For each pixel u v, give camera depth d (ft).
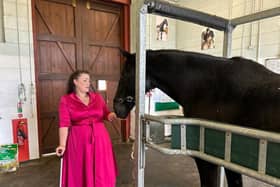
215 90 3.59
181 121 2.80
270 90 2.98
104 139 6.31
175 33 15.33
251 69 3.41
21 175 8.82
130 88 4.50
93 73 12.41
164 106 14.42
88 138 6.01
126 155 11.18
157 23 14.14
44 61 10.77
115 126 13.57
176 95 4.19
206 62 3.83
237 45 11.33
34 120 10.31
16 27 9.52
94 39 12.30
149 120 3.00
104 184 6.09
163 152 2.83
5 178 8.54
